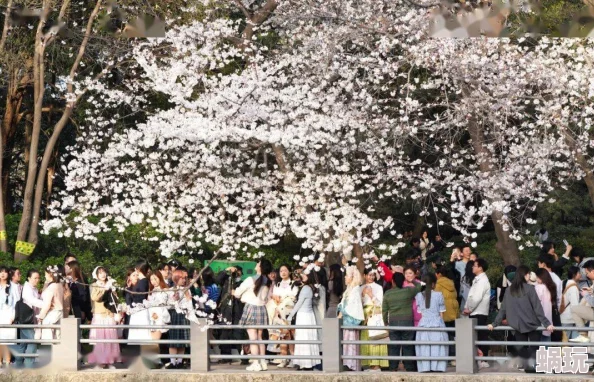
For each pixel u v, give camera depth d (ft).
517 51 60.29
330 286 56.90
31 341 55.01
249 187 65.00
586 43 60.70
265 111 60.54
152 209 66.64
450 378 50.29
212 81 62.80
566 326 52.60
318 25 66.44
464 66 58.75
